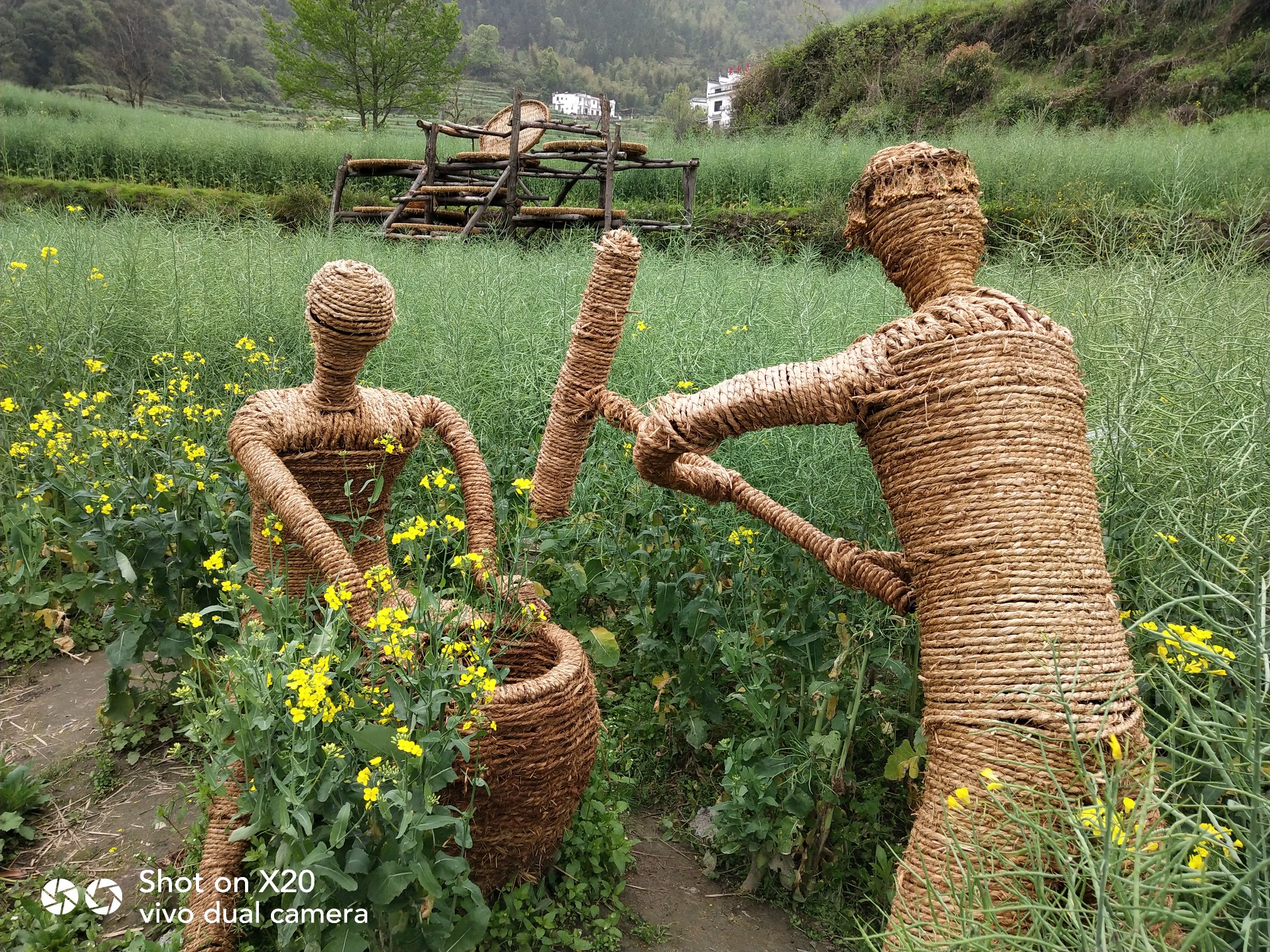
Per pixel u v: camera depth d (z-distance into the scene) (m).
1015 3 22.12
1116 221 6.32
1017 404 2.04
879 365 2.14
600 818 2.59
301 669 1.87
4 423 4.18
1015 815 1.79
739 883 2.63
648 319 5.06
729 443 3.54
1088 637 1.96
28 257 5.96
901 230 2.26
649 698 3.21
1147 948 1.35
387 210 10.55
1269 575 1.77
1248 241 4.20
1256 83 18.30
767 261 8.28
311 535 2.42
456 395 4.21
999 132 16.66
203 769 2.69
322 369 2.63
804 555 2.98
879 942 2.31
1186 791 2.10
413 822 1.86
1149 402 3.11
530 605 2.61
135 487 3.23
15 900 2.39
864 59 22.59
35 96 21.06
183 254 6.12
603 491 3.54
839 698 2.73
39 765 2.97
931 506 2.08
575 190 13.60
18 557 3.52
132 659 2.95
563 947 2.38
